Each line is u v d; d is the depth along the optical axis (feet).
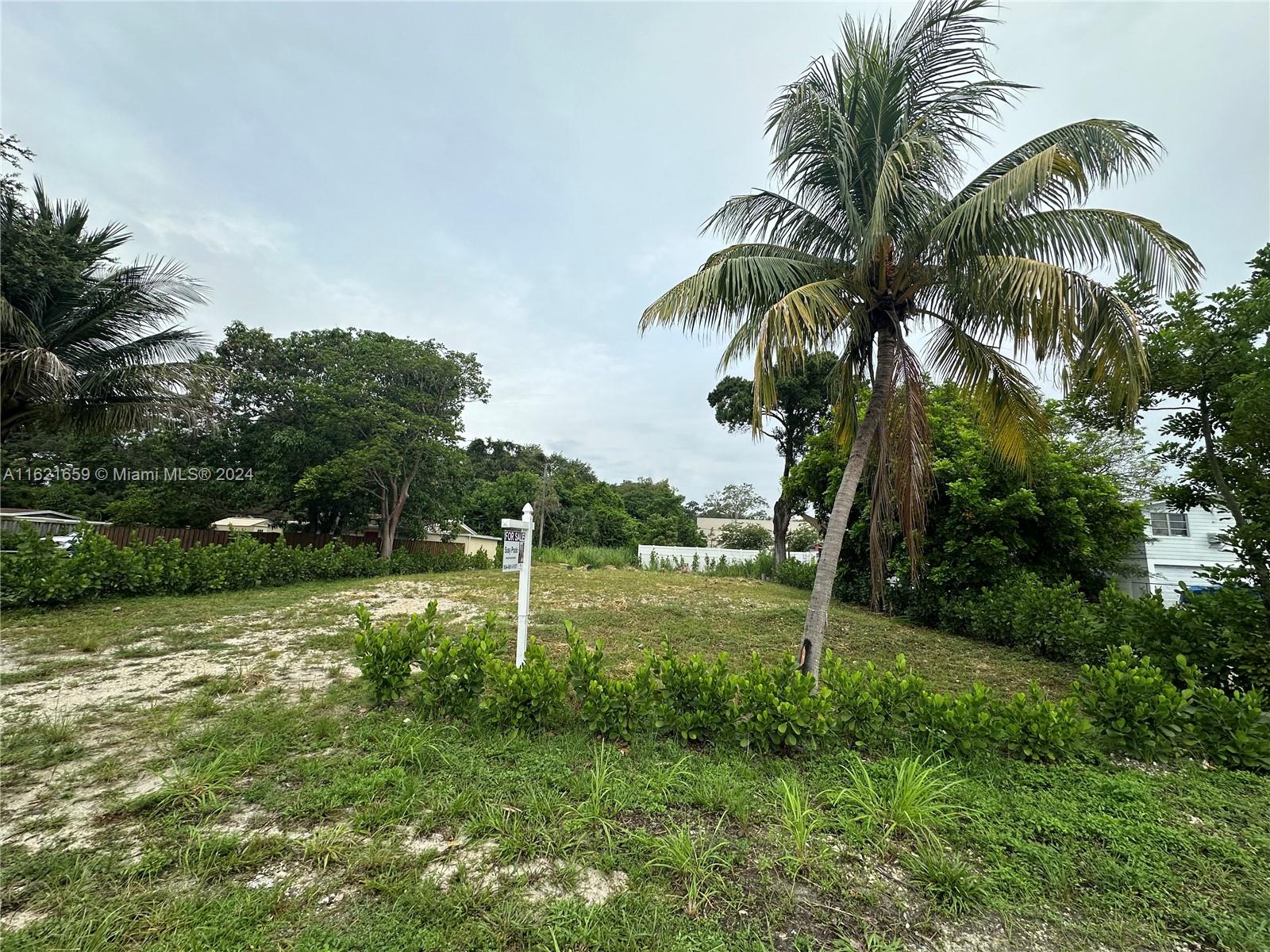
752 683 11.23
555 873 6.66
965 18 13.73
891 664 20.52
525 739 10.44
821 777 9.48
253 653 17.85
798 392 58.18
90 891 6.08
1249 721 10.94
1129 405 13.50
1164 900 6.52
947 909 6.28
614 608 31.71
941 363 18.31
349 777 8.80
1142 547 36.96
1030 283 12.36
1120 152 12.73
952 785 8.55
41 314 28.04
